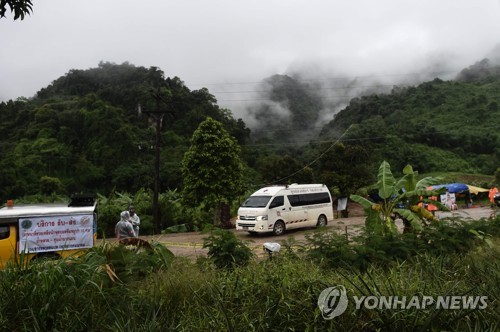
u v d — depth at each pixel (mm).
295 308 4020
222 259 6883
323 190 20812
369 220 10375
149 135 59031
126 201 25891
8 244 9156
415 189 10648
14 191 46812
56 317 3881
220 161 24719
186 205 25094
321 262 6238
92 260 5230
